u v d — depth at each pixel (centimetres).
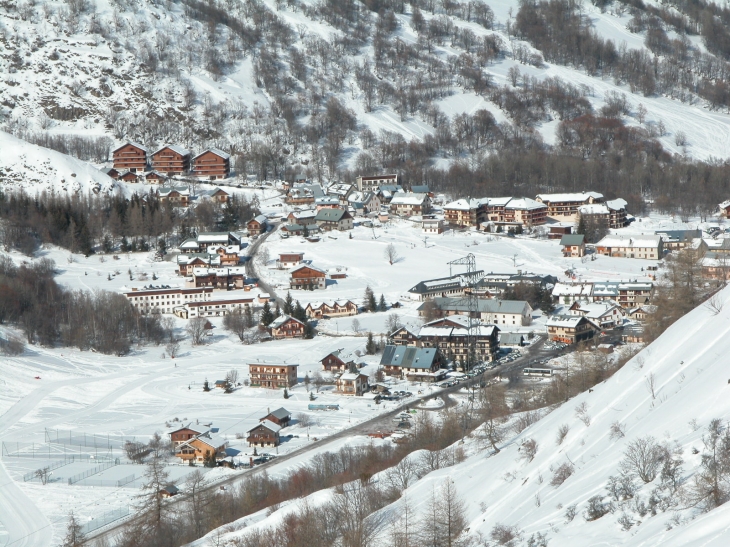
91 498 16962
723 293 14838
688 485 9475
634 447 10950
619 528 9431
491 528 11288
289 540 12925
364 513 13200
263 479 16450
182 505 15925
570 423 13575
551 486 11681
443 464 15100
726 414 10738
